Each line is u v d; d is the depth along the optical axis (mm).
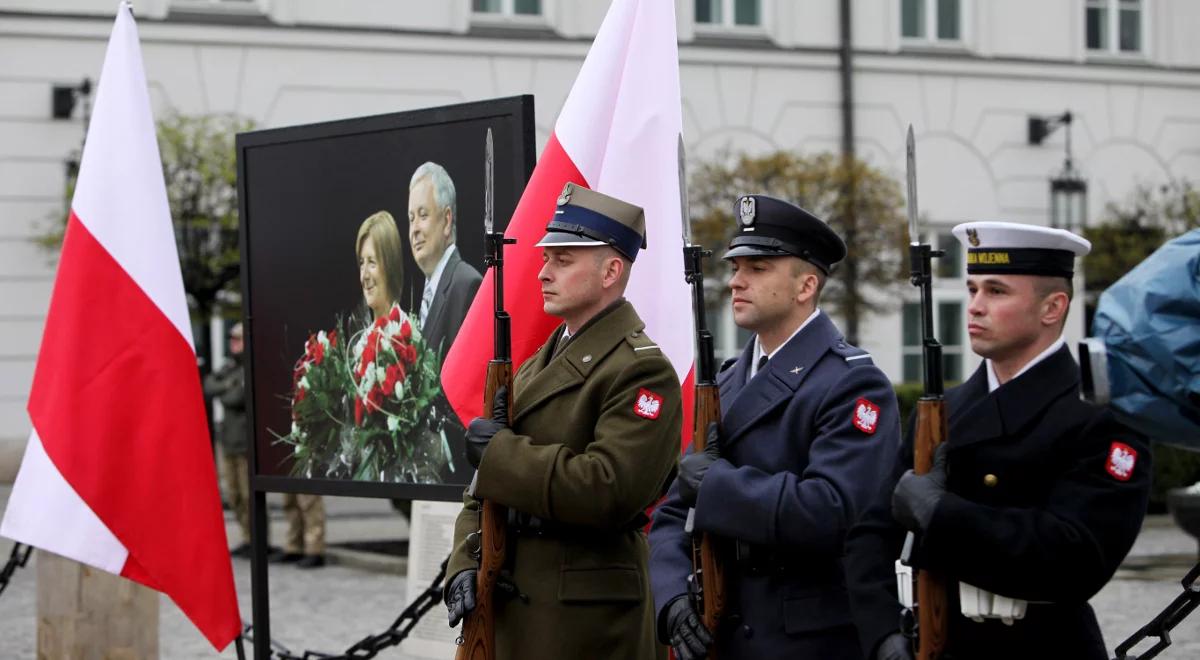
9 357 17812
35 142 17938
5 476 17688
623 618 4324
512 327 4977
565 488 4133
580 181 5074
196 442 5641
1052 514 3322
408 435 5398
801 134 20625
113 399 5594
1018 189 21266
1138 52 21844
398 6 19203
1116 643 8797
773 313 4246
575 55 19844
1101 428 3354
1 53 17891
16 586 11070
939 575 3387
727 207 16875
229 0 18719
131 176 5719
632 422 4215
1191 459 15719
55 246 17188
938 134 21016
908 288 17344
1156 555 12836
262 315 5746
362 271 5500
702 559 4094
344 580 11797
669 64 5230
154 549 5574
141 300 5641
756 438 4203
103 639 6375
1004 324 3438
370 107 19156
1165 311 3000
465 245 5254
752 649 4055
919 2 21219
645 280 5176
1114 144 21594
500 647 4352
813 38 20672
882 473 4031
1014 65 21219
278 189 5680
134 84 5781
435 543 6816
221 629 5613
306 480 5641
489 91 19562
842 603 4031
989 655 3426
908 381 20219
